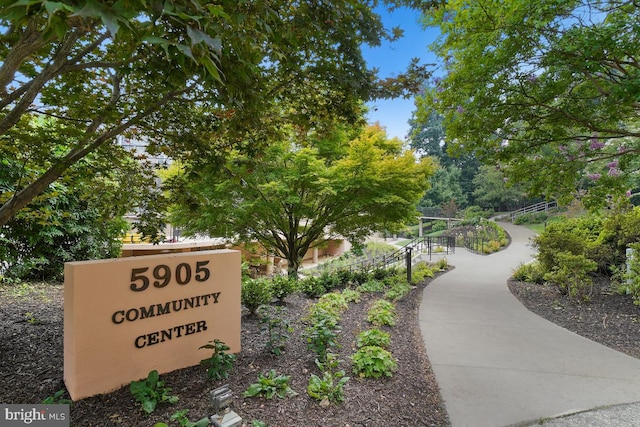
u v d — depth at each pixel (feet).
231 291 11.56
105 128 12.67
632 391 9.97
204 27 4.04
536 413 8.80
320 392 8.82
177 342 10.24
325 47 10.12
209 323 10.97
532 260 38.99
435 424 8.26
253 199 23.85
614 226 25.22
